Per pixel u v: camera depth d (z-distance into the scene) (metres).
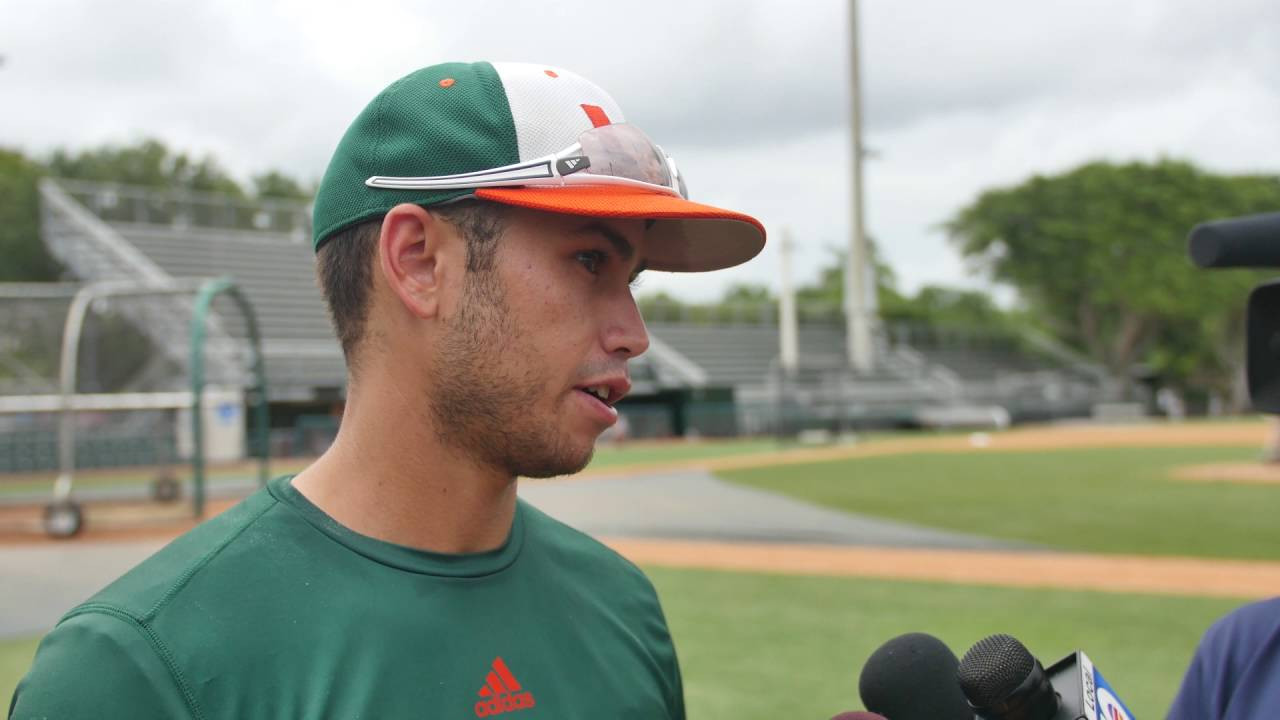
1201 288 54.16
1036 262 55.84
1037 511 12.14
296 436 23.88
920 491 14.66
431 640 1.29
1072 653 1.37
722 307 43.53
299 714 1.19
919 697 1.52
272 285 33.28
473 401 1.29
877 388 37.06
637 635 1.56
